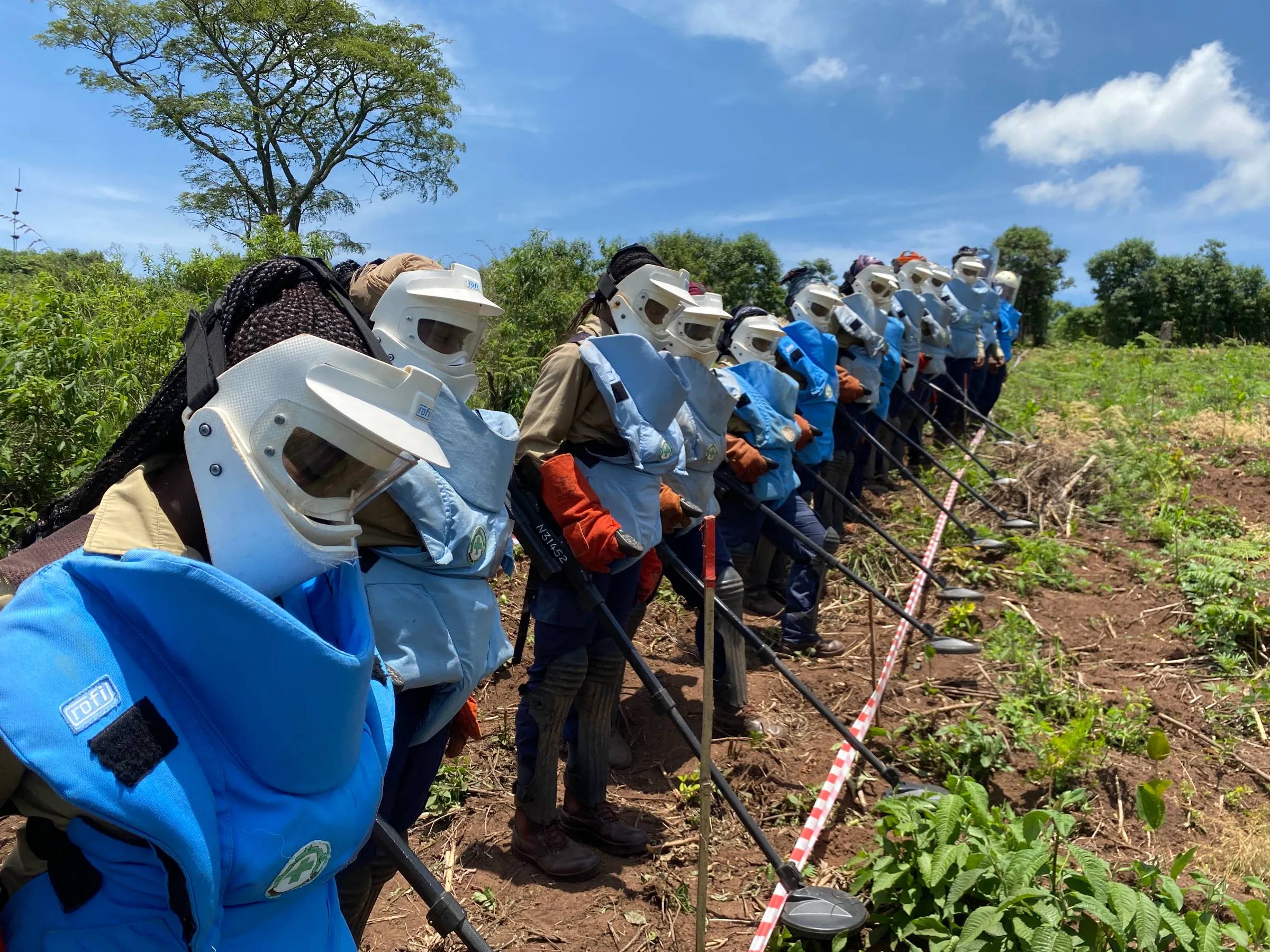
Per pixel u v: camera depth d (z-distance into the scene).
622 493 3.43
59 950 1.23
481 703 4.45
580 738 3.50
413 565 2.28
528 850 3.37
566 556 3.16
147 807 1.06
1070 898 2.71
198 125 26.09
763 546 6.00
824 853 3.49
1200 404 10.97
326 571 1.36
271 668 1.16
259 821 1.19
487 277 8.60
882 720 4.52
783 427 5.10
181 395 1.31
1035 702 4.59
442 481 2.35
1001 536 7.27
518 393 7.62
